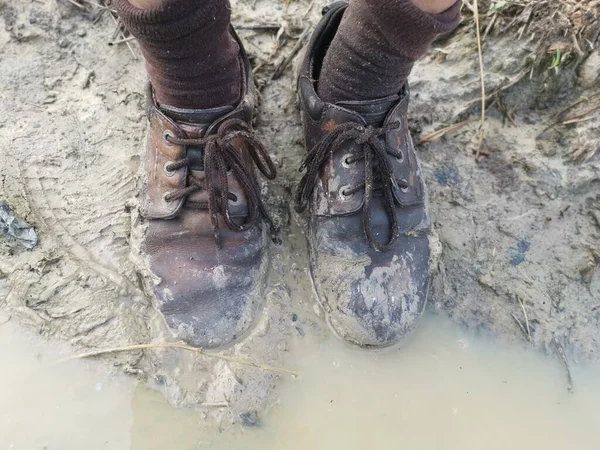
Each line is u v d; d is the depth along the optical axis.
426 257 0.35
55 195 0.39
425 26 0.27
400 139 0.35
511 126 0.44
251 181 0.34
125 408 0.32
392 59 0.30
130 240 0.36
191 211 0.34
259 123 0.43
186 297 0.33
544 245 0.40
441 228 0.40
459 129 0.44
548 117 0.45
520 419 0.34
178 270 0.33
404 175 0.35
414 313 0.34
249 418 0.32
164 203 0.34
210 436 0.31
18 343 0.33
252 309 0.34
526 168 0.42
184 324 0.32
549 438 0.33
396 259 0.34
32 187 0.39
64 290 0.35
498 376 0.35
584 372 0.36
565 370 0.35
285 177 0.41
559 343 0.36
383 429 0.32
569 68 0.43
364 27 0.30
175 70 0.29
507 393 0.34
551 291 0.38
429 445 0.32
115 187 0.39
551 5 0.44
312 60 0.37
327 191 0.35
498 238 0.40
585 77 0.44
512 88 0.45
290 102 0.45
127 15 0.26
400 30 0.28
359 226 0.34
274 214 0.39
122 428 0.31
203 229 0.33
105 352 0.33
